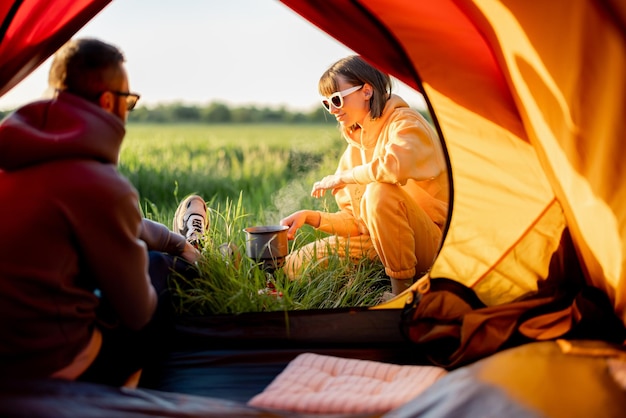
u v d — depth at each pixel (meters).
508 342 2.35
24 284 1.89
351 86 3.10
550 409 1.82
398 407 1.98
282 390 2.18
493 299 2.54
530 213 2.48
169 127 25.48
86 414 1.75
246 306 2.69
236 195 5.95
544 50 2.06
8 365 1.91
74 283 2.01
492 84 2.44
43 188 1.90
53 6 2.41
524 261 2.51
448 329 2.45
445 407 1.87
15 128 1.93
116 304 2.05
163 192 5.71
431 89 2.46
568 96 2.07
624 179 2.06
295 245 3.56
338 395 2.12
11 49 2.41
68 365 2.00
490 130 2.45
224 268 2.81
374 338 2.60
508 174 2.47
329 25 2.58
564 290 2.45
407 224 2.97
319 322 2.63
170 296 2.61
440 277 2.54
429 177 3.04
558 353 2.13
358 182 3.11
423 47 2.43
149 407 1.85
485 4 2.14
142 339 2.36
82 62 2.00
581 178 2.14
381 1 2.39
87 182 1.91
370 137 3.17
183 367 2.45
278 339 2.62
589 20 1.99
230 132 21.33
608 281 2.27
